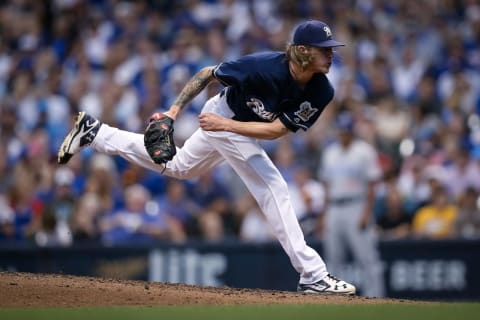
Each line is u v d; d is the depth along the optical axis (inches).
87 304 788.0
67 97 2030.0
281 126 884.6
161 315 719.7
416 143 1780.3
